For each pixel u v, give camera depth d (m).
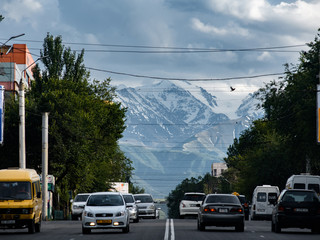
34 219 36.00
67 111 71.69
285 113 61.72
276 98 61.62
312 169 71.56
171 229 38.91
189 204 62.00
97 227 34.59
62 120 70.06
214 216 36.34
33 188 36.69
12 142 69.62
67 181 76.44
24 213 35.38
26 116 69.75
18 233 36.81
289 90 60.94
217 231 37.12
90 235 33.62
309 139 58.97
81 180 74.88
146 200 64.75
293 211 35.19
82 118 71.75
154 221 54.09
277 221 35.34
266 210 69.25
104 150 77.44
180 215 62.31
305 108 58.72
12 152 69.94
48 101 71.38
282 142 65.50
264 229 40.62
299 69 61.84
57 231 38.47
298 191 35.81
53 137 69.44
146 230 38.09
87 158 71.88
